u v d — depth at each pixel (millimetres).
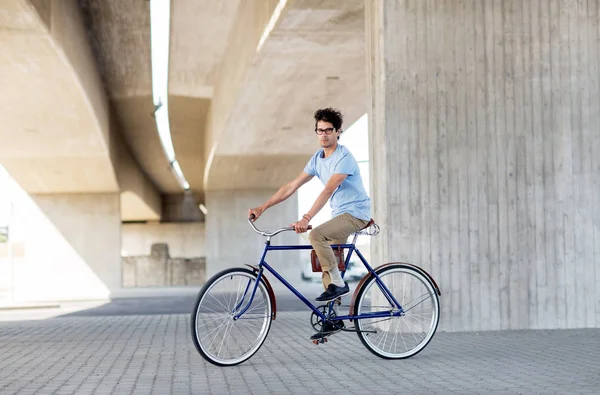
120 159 34719
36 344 8773
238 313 6387
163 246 59531
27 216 35125
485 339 8320
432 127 9398
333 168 6398
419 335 6855
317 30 14109
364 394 5102
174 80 24438
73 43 17875
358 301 6602
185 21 18656
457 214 9383
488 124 9469
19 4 13367
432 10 9477
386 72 9375
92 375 6141
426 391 5180
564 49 9633
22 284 35000
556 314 9430
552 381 5523
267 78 18078
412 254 9297
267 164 32062
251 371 6148
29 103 21266
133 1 17672
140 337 9305
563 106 9586
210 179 34812
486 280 9367
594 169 9570
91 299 29344
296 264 36625
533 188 9484
